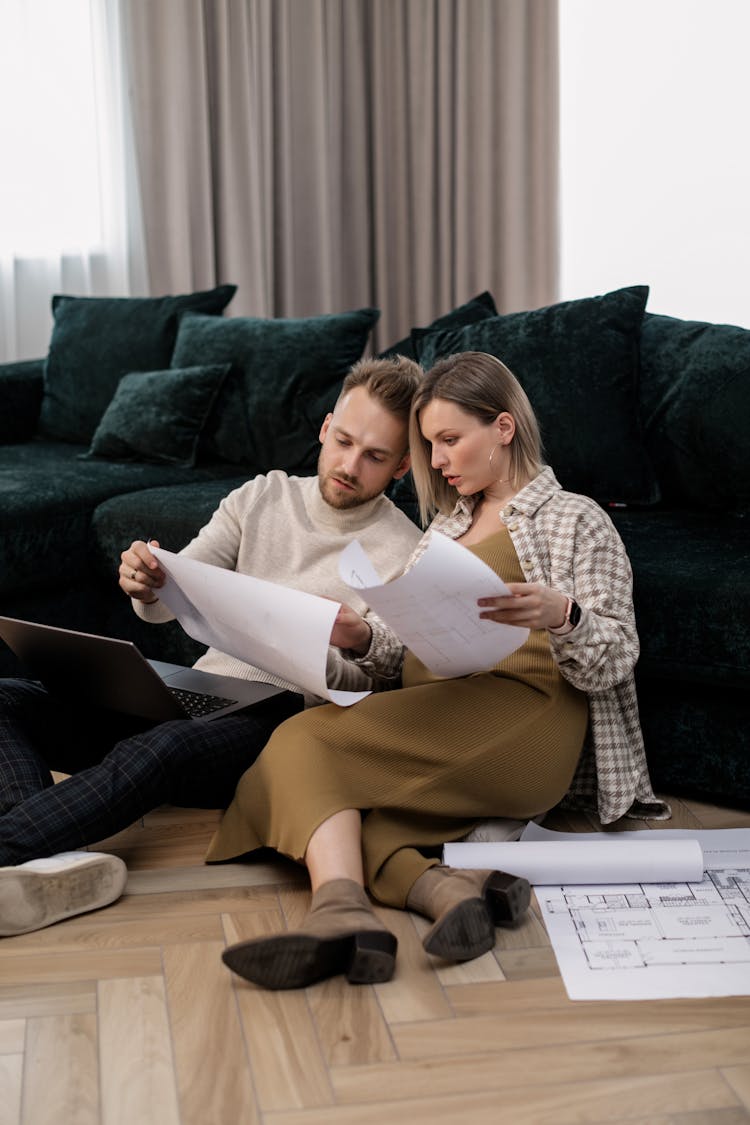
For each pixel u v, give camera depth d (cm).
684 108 392
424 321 455
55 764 192
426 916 158
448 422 179
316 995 139
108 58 389
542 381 247
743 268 387
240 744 175
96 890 158
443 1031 133
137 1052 129
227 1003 138
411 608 149
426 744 166
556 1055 128
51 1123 117
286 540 200
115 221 398
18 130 374
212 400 308
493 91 427
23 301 385
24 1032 132
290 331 308
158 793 167
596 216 418
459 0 423
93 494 272
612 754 178
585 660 165
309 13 429
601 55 408
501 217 435
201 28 401
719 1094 122
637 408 248
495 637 157
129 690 179
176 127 399
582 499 183
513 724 170
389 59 446
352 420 191
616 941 151
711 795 200
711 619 188
